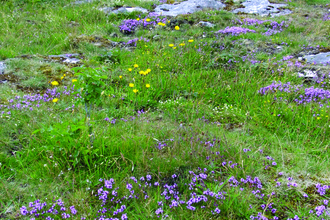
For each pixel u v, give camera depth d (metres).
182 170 1.30
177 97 2.04
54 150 1.29
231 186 1.18
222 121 1.78
